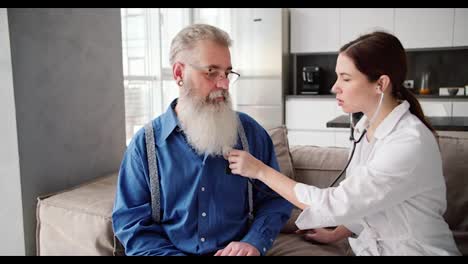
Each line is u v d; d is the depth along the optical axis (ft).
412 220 3.53
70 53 5.37
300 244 4.75
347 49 3.75
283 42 15.21
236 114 4.45
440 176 3.56
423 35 14.16
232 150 4.01
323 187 5.97
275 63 14.87
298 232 5.14
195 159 4.11
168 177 4.07
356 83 3.69
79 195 4.82
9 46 4.46
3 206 4.86
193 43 3.94
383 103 3.81
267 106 15.21
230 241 4.18
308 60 16.61
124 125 6.70
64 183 5.37
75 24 5.43
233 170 3.98
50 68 5.04
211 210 4.08
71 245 4.45
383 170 3.35
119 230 3.99
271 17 14.69
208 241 4.06
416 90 15.51
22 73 4.64
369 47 3.60
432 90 15.42
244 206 4.41
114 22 6.30
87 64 5.70
